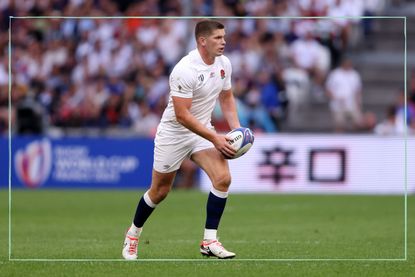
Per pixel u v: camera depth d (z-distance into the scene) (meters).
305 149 73.81
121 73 89.56
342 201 66.62
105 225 50.69
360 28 95.31
